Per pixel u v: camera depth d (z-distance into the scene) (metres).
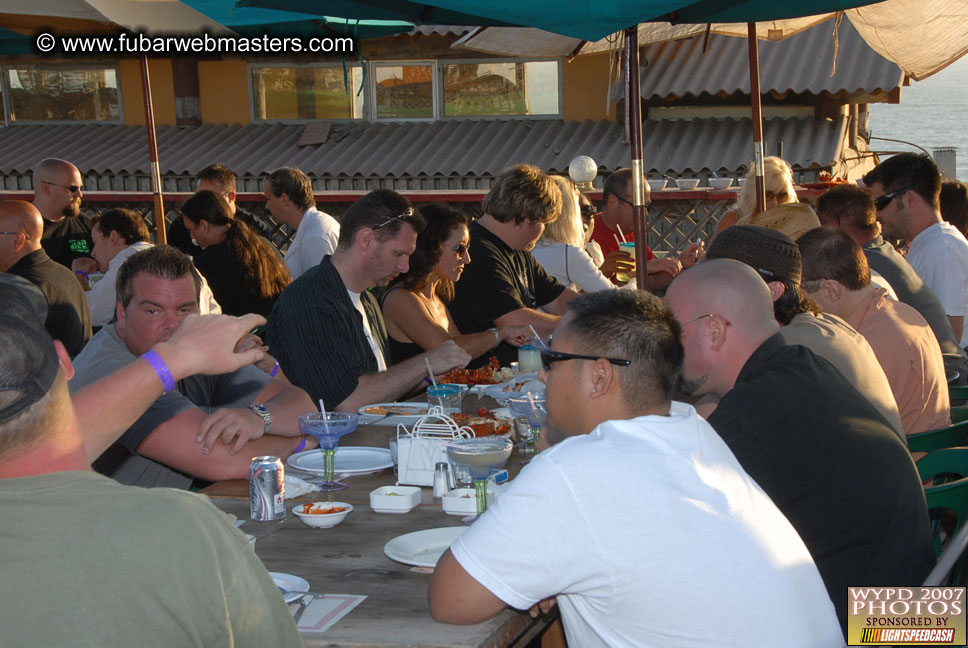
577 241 5.23
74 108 13.57
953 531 2.52
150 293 2.53
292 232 8.69
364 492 2.37
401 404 3.35
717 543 1.41
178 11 4.77
